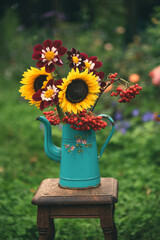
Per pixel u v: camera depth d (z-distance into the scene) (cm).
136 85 152
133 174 264
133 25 597
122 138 319
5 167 282
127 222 208
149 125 312
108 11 523
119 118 326
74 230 204
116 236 182
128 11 598
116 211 220
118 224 207
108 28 519
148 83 356
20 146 323
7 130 355
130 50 430
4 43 575
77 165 156
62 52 146
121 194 238
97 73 155
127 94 152
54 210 154
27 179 264
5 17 602
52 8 658
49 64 145
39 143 328
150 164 280
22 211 218
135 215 214
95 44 488
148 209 218
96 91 146
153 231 198
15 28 589
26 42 532
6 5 673
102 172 271
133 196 237
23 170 279
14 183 251
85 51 478
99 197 151
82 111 149
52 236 178
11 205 223
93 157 158
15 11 650
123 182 255
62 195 153
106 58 427
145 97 351
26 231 198
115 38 516
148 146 302
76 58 148
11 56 539
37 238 196
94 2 533
